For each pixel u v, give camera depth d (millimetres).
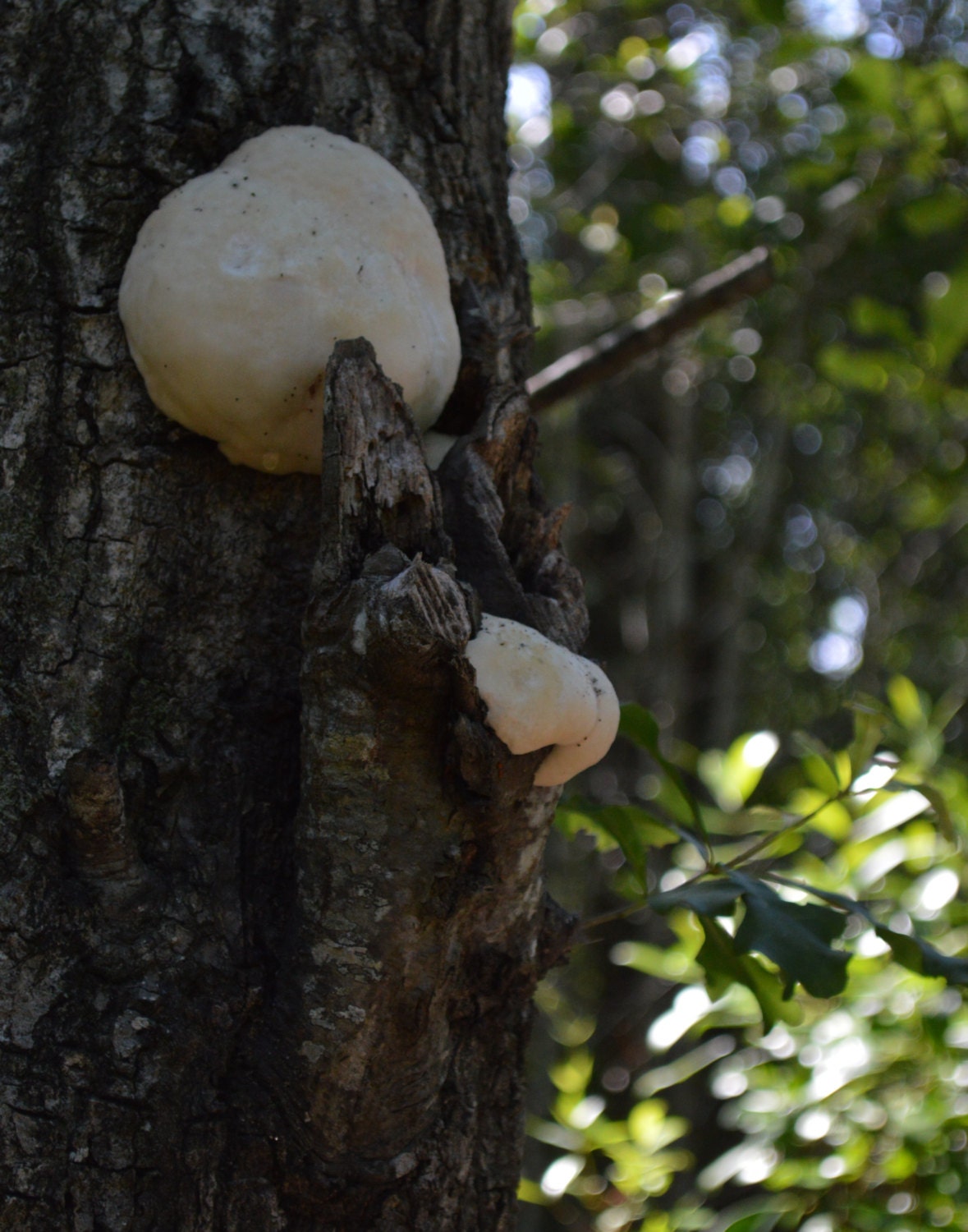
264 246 1148
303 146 1175
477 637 1123
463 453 1171
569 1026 3053
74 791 1112
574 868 4020
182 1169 1128
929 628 4371
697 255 3094
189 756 1146
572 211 3025
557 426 3963
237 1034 1136
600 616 4945
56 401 1157
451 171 1232
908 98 1697
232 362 1140
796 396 3328
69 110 1175
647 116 2748
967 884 1687
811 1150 1661
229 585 1164
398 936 1117
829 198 2221
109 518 1153
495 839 1128
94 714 1143
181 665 1154
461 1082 1171
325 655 1106
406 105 1226
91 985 1128
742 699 4594
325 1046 1123
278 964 1141
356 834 1114
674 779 1271
